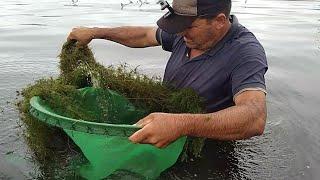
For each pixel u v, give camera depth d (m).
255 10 5.27
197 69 1.35
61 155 1.30
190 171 1.26
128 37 1.65
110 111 1.42
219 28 1.29
